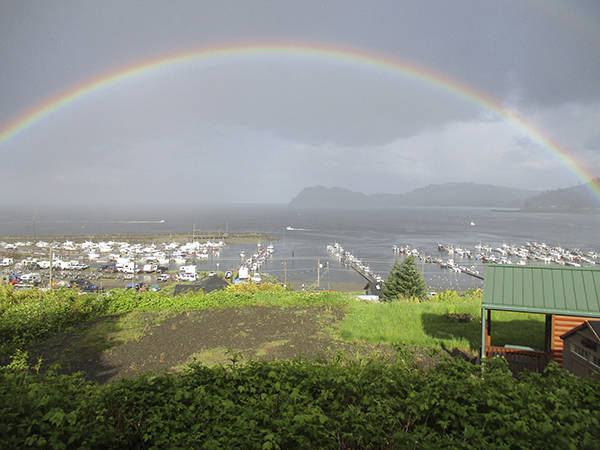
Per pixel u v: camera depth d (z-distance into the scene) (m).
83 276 81.38
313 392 5.59
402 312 15.91
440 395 5.00
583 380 5.68
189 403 5.09
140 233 178.12
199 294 19.03
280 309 15.96
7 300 15.23
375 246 144.12
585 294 8.61
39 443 3.93
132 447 4.58
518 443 4.14
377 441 4.46
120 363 9.98
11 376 5.51
